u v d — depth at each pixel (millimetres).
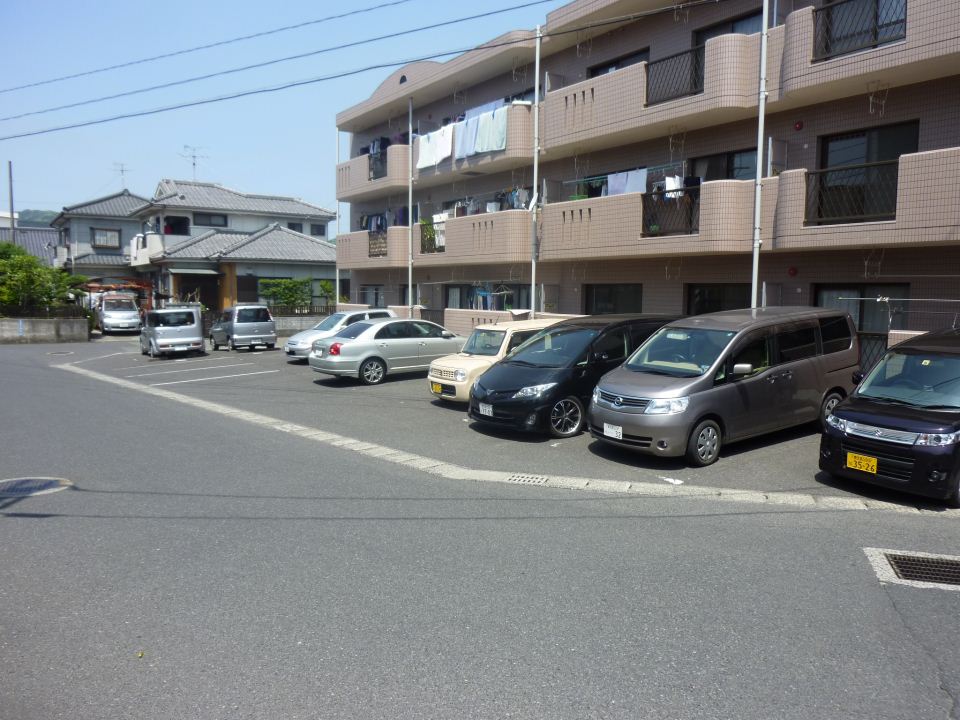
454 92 21906
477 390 10641
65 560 5512
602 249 14977
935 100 10945
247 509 6812
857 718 3396
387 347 16016
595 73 17109
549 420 9977
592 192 16938
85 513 6719
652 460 8812
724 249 12547
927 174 9891
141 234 42062
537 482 7855
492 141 18078
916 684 3705
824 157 12570
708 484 7738
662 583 5004
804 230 11398
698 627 4336
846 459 7258
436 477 8078
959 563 5406
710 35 14359
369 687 3674
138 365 21266
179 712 3467
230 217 41188
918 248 11125
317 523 6359
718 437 8578
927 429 6691
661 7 14992
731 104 12570
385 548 5719
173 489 7539
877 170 11305
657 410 8234
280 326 32469
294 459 8977
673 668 3852
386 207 25656
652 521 6430
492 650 4055
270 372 18719
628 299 16328
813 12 11383
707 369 8547
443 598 4758
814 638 4199
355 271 27375
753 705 3496
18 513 6723
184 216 39906
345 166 25625
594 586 4949
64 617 4527
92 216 44625
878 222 10461
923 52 9969
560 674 3793
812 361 9656
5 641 4211
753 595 4805
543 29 17062
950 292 10836
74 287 36812
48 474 8203
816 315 9961
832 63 11047
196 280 36781
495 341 12930
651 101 14398
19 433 10742
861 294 12148
